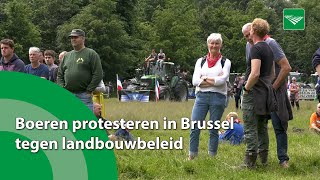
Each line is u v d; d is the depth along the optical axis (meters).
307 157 7.91
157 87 29.67
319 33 72.62
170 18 59.62
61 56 9.79
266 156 7.46
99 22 57.38
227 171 7.02
